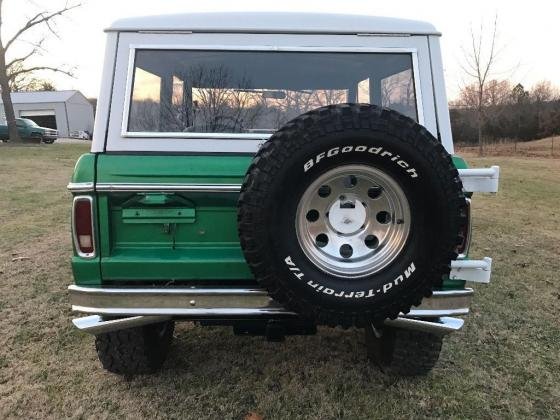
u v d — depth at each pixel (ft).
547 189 39.83
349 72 9.60
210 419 9.64
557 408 10.12
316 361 11.79
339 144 7.60
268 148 7.66
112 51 9.22
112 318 8.71
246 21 9.36
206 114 9.52
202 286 8.68
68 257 19.72
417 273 8.05
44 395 10.31
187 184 8.58
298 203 7.82
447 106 9.51
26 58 93.50
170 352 12.16
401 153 7.67
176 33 9.30
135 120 9.20
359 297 7.97
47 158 59.93
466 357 12.08
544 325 13.93
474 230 25.66
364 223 8.35
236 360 11.81
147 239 8.80
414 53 9.48
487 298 15.88
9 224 25.46
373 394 10.48
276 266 7.80
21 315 14.14
